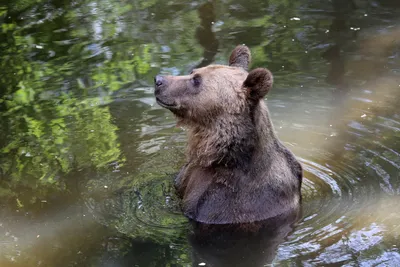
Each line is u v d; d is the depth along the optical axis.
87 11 16.45
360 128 10.77
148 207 8.55
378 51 13.66
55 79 12.55
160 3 17.08
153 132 10.72
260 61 13.27
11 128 10.67
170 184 9.15
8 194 8.80
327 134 10.62
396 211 8.19
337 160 9.77
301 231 7.85
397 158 9.70
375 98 11.77
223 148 7.95
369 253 7.23
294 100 11.83
